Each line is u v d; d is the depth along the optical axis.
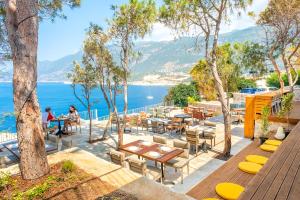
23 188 4.42
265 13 11.50
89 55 10.17
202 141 8.90
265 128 8.73
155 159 6.20
